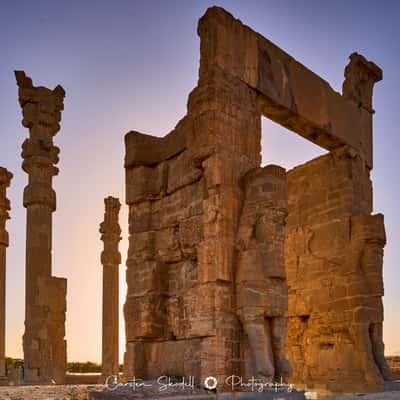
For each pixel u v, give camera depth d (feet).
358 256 52.06
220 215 37.91
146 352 41.24
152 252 42.86
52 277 69.41
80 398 34.86
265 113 47.34
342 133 53.11
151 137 45.29
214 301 36.73
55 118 73.87
